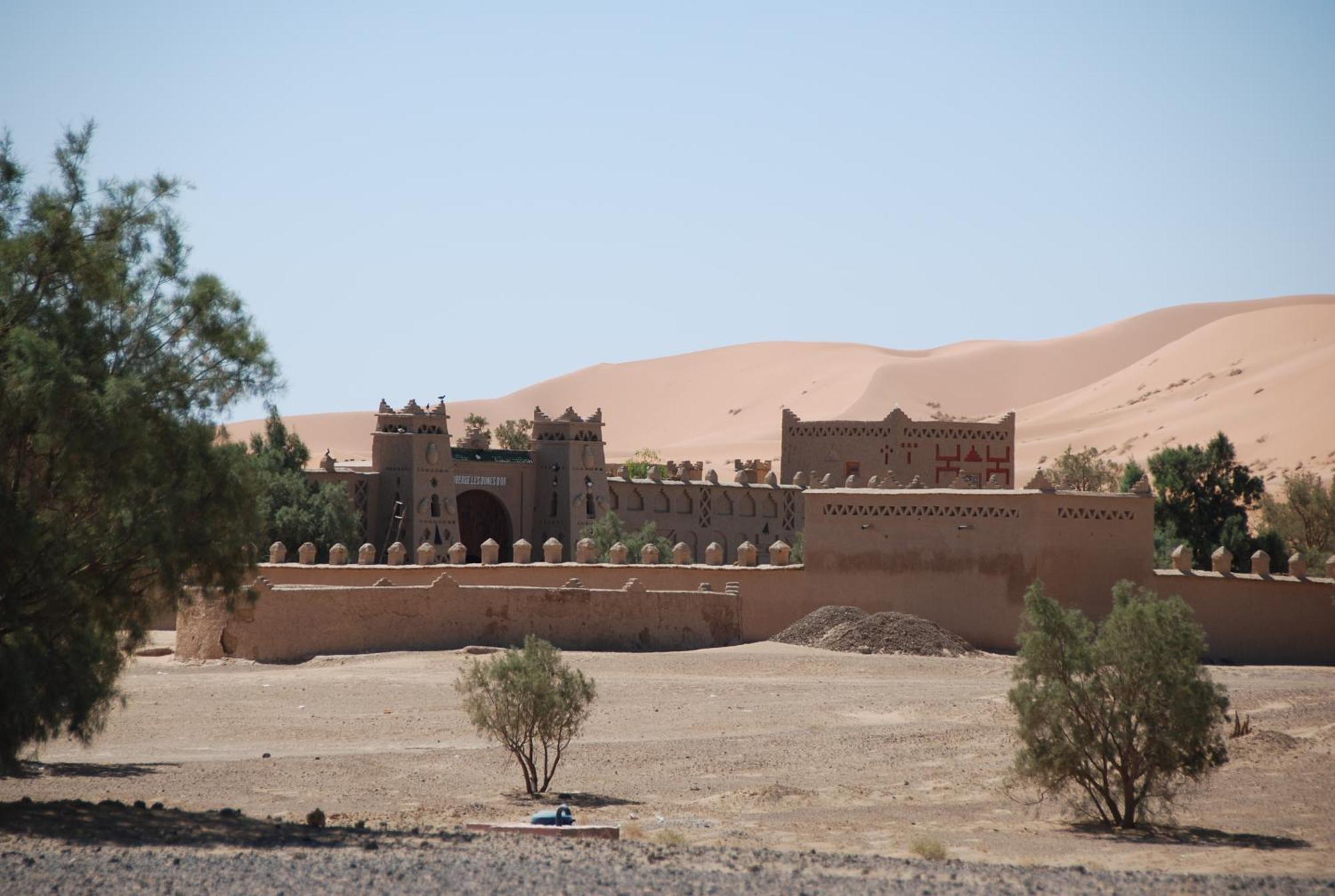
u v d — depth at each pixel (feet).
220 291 210.38
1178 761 213.05
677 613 434.30
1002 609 444.14
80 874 146.10
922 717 313.53
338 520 621.72
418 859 158.81
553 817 199.52
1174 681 213.05
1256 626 443.32
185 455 200.95
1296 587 445.78
